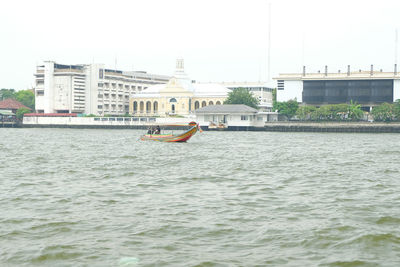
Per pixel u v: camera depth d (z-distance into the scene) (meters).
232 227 26.31
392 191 37.19
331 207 31.19
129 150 78.88
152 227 26.27
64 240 23.98
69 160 61.22
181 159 63.12
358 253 22.06
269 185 40.38
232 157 66.19
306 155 69.38
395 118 174.75
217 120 192.75
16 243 23.52
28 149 81.56
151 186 39.75
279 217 28.50
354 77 197.62
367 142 105.25
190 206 31.55
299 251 22.42
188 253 22.16
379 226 26.30
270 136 140.38
